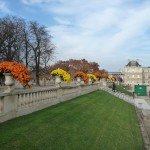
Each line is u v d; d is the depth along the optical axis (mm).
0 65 15156
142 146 16109
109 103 35250
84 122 17562
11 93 14281
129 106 42625
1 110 13359
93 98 36156
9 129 12312
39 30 82500
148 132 21938
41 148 10828
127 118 26328
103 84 76125
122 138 16547
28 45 80375
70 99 29266
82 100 30078
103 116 22281
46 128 13633
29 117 15609
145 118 30906
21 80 15648
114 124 20234
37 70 82812
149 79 197875
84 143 12945
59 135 13016
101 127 17781
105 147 13398
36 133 12430
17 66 15570
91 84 49594
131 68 195250
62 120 16297
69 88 28859
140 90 81188
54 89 22812
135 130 20938
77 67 135500
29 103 16922
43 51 84062
